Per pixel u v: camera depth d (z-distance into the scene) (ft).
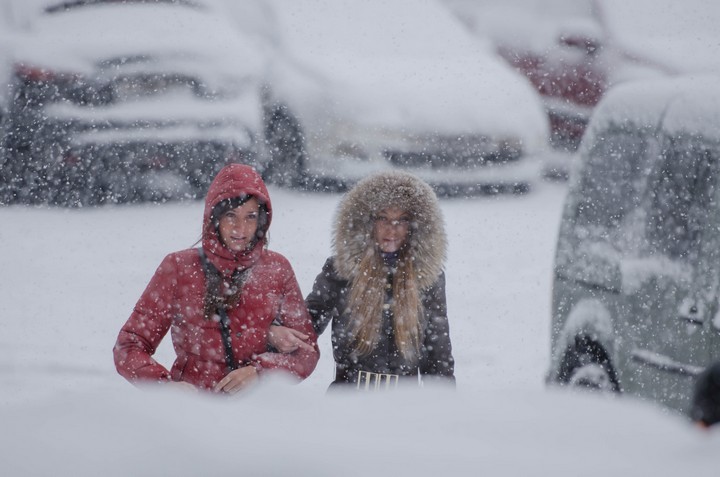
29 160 106.63
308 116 109.70
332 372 63.21
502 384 61.11
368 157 109.40
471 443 11.05
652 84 50.75
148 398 12.45
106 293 79.10
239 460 10.64
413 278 38.96
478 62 117.39
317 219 101.09
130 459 10.77
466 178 110.93
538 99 119.75
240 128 108.88
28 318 72.18
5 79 105.40
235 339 36.68
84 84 106.32
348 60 114.01
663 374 43.21
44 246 92.94
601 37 132.46
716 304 40.93
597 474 10.23
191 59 109.09
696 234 43.16
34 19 109.81
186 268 36.63
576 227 52.60
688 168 44.93
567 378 51.01
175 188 108.68
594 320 48.98
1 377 59.00
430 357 39.96
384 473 10.36
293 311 38.09
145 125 107.14
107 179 107.04
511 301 79.56
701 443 11.00
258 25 119.14
